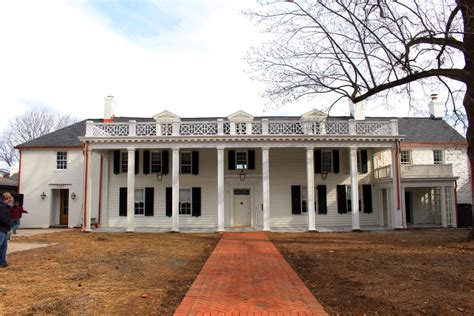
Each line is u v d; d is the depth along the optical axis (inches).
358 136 900.0
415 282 324.8
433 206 1059.9
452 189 963.3
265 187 891.4
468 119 602.9
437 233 790.5
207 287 319.9
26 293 305.3
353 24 577.9
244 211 1014.4
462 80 591.5
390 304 263.1
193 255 527.5
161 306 271.3
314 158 1019.3
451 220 961.5
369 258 463.2
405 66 559.5
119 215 1015.6
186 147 904.9
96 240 709.9
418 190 1075.3
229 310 252.2
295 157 1020.5
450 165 959.6
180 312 247.8
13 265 434.3
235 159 1018.1
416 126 1163.3
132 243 661.9
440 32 540.4
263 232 859.4
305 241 677.3
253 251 553.0
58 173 1082.1
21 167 1087.6
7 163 2009.1
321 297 290.8
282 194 1011.3
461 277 341.1
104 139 899.4
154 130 923.4
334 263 435.5
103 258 486.6
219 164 896.3
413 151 1079.6
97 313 252.7
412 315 240.7
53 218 1095.0
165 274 388.5
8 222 423.2
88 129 913.5
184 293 309.7
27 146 1089.4
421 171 954.7
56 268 415.8
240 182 1013.8
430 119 1211.2
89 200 901.8
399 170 912.3
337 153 1020.5
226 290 309.0
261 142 901.2
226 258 486.3
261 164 1013.8
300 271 400.8
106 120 1133.7
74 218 1067.3
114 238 749.3
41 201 1074.1
